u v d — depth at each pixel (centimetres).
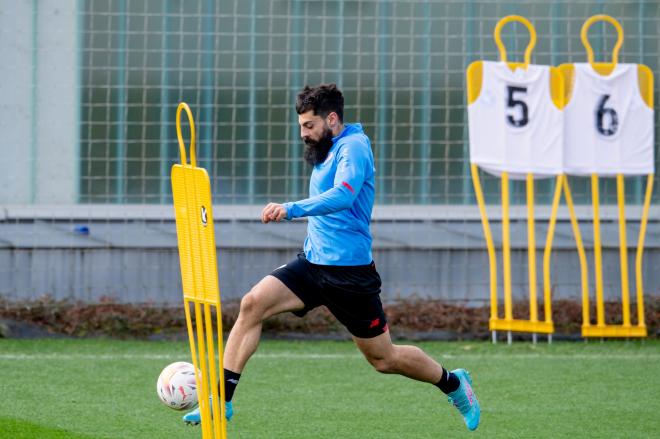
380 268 3681
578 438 2233
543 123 3378
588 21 3428
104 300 3566
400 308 3597
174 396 1870
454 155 3741
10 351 3153
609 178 3791
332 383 2786
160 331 3444
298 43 3697
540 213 3750
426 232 3700
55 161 3606
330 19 3703
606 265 3734
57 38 3619
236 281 3641
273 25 3688
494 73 3356
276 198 3697
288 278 1933
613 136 3425
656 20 3775
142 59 3641
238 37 3675
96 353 3148
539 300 3688
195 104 3666
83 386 2691
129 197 3634
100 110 3631
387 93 3725
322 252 1922
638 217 3766
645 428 2322
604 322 3531
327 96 1889
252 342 1917
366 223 1934
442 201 3731
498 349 3331
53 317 3466
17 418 2311
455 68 3734
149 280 3609
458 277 3703
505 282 3384
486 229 3378
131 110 3638
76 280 3581
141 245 3606
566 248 3719
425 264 3697
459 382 2091
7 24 3597
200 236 1644
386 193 3719
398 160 3719
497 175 3381
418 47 3725
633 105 3434
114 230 3603
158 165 3647
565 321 3553
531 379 2873
